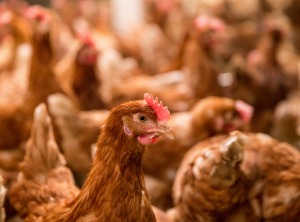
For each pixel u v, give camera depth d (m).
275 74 4.65
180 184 2.34
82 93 3.99
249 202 2.21
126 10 7.54
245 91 4.30
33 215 1.92
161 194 3.20
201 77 4.18
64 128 3.23
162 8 7.34
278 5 6.61
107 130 1.59
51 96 3.33
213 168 1.98
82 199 1.64
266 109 4.50
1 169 3.25
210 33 4.19
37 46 3.38
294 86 4.74
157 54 6.38
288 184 2.09
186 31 4.58
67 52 5.20
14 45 4.09
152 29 7.06
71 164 3.41
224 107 2.96
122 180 1.58
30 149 2.23
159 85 4.38
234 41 6.39
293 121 4.16
